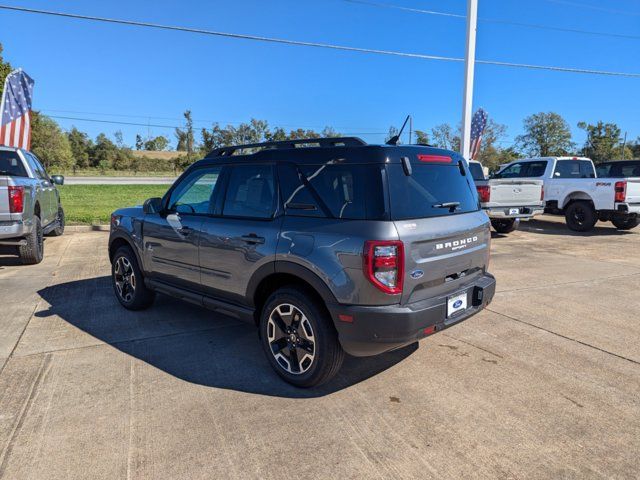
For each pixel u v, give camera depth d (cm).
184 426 299
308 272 323
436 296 329
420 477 251
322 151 339
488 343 439
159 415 312
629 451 274
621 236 1175
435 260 323
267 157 372
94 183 3922
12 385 351
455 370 382
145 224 480
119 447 276
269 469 258
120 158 7850
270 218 359
